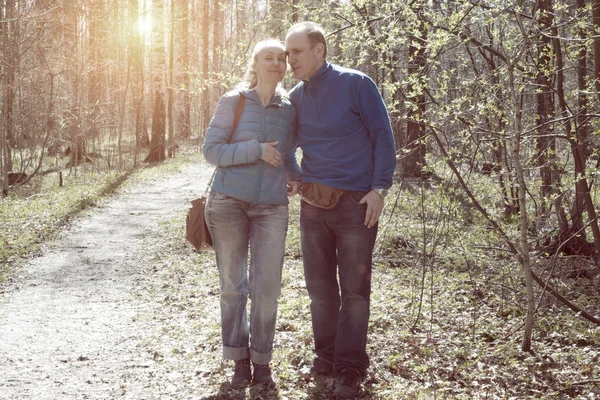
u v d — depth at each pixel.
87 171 27.81
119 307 7.11
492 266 8.73
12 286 8.43
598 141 7.14
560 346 5.86
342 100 3.85
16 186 22.48
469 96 6.07
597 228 7.35
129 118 44.72
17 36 22.22
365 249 3.87
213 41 39.97
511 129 7.12
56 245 11.89
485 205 8.16
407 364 4.80
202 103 45.06
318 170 3.90
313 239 4.05
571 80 8.91
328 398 3.83
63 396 4.12
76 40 29.20
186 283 8.43
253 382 4.04
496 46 6.64
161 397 4.02
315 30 3.88
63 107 27.52
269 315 3.98
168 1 38.12
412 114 6.41
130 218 15.52
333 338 4.21
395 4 6.24
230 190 3.84
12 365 4.84
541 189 7.91
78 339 5.67
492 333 6.16
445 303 7.30
